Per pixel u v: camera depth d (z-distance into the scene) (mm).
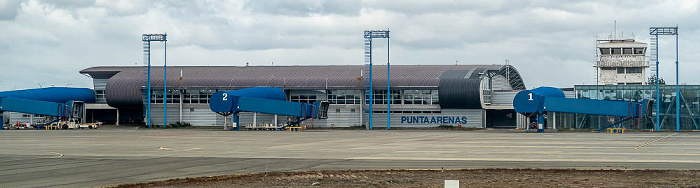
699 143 78312
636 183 40938
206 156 62125
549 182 41594
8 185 41312
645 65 173250
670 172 46094
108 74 158375
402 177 44312
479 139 89688
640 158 57719
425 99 141000
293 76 147125
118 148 73562
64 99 151250
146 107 149250
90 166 52844
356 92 144625
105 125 154500
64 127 137125
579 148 70375
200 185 40875
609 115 118750
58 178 44750
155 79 149500
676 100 123875
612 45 175750
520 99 117250
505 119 147375
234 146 76625
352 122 144750
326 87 143750
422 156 60750
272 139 92312
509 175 45062
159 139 92562
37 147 75625
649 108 120562
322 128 141250
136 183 41750
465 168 49500
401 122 142000
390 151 67125
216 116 147375
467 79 136875
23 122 152625
